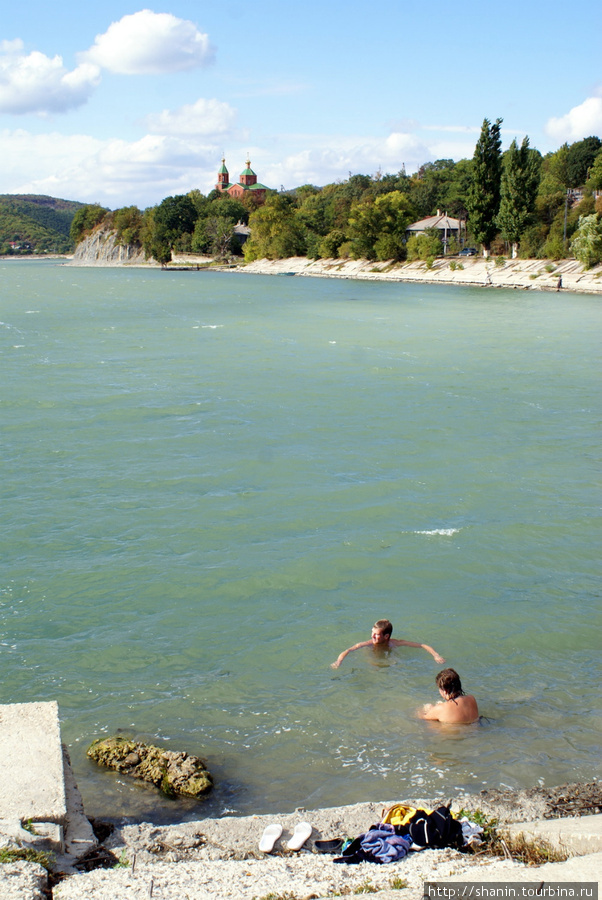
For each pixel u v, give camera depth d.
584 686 11.01
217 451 24.12
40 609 13.59
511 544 16.62
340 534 17.19
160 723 10.05
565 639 12.52
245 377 38.12
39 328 60.19
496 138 116.31
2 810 6.38
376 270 142.12
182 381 36.88
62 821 6.44
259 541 16.78
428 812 7.02
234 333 57.53
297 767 8.99
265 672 11.48
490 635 12.67
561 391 34.72
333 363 42.88
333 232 161.00
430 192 174.12
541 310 76.38
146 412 29.75
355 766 8.99
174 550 16.27
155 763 8.84
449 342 52.28
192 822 7.45
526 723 9.95
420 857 6.48
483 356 45.75
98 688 11.02
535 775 8.73
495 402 32.16
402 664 11.68
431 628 12.91
